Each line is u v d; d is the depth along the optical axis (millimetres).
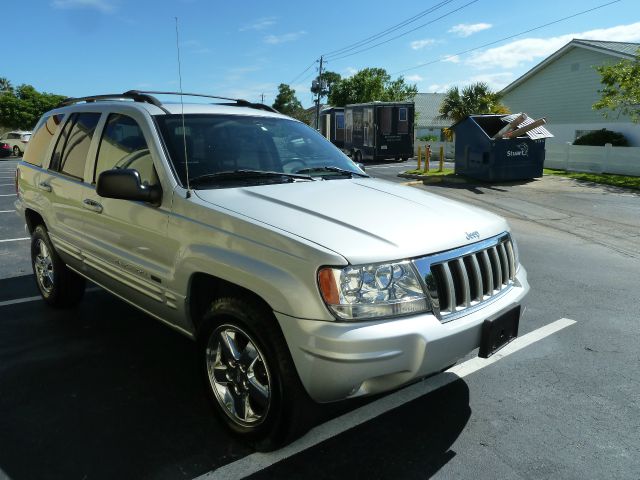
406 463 2807
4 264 6789
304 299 2475
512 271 3291
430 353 2533
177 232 3117
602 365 3963
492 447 2945
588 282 6090
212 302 2986
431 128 48438
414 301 2564
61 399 3436
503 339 2975
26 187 5070
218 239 2875
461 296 2803
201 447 2932
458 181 15781
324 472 2725
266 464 2785
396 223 2816
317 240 2566
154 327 4672
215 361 3074
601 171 17875
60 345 4281
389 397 3500
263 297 2605
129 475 2686
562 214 10672
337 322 2432
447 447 2947
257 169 3676
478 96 31719
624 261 7055
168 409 3328
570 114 27781
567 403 3420
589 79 26312
